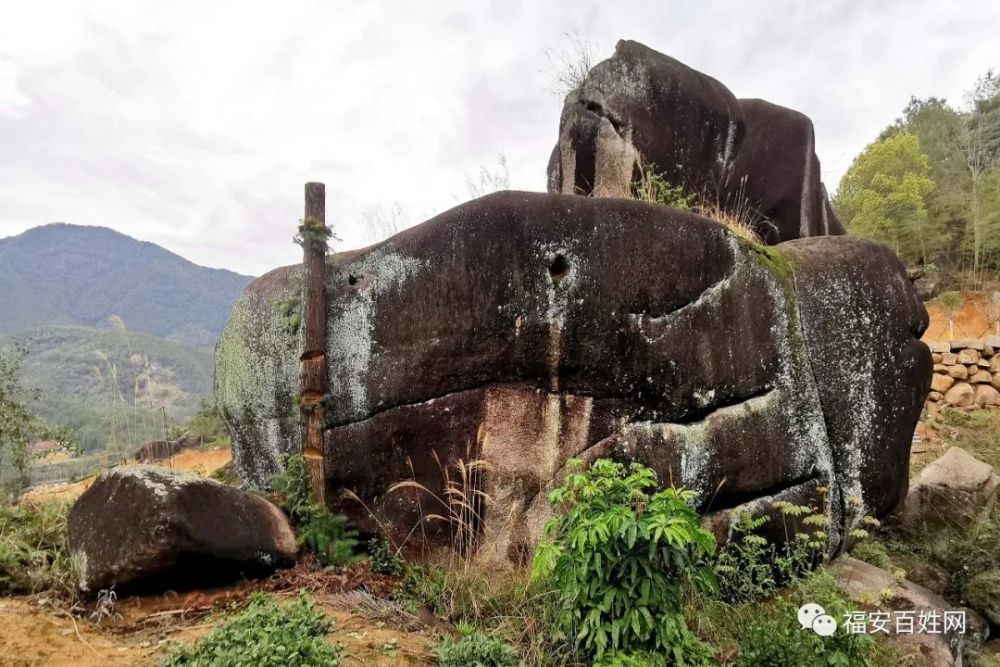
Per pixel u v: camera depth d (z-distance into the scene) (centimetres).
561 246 402
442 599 351
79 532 364
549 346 400
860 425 435
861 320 442
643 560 268
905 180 1786
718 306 424
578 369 404
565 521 297
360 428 414
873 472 438
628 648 268
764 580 382
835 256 454
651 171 607
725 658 322
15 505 473
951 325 1441
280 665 236
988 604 442
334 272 434
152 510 331
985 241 1719
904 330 455
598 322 403
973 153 1947
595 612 270
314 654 250
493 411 404
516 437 404
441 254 405
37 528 401
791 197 679
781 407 423
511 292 398
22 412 632
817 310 437
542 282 399
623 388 411
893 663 348
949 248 1830
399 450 409
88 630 308
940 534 529
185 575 345
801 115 698
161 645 291
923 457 765
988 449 743
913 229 1788
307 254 421
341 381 420
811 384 429
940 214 1820
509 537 396
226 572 359
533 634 311
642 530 258
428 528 403
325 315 424
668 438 411
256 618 283
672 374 414
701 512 412
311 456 415
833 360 434
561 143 683
